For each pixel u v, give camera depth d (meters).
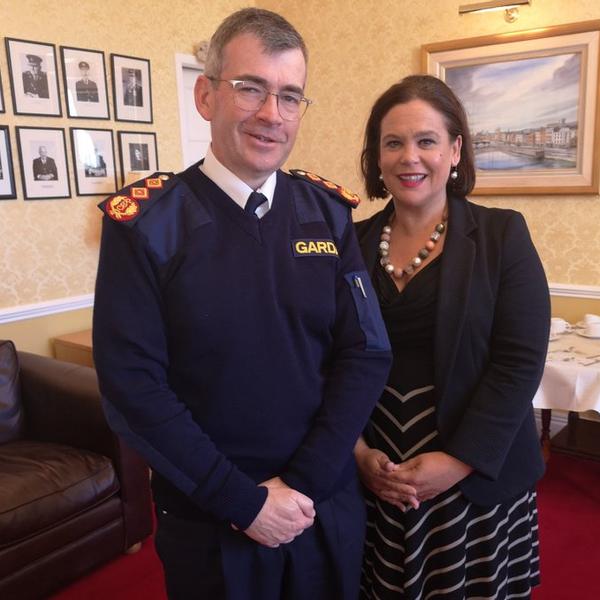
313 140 3.94
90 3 3.19
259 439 1.06
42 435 2.50
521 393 1.20
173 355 1.05
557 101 3.03
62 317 3.24
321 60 3.80
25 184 3.02
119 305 1.00
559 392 2.36
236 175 1.06
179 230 1.04
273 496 1.03
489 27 3.18
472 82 3.26
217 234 1.04
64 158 3.16
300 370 1.09
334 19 3.71
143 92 3.49
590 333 2.69
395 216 1.41
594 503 2.59
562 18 2.97
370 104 3.67
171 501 1.10
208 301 1.01
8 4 2.87
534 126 3.12
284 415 1.07
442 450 1.24
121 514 2.27
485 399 1.21
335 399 1.12
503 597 1.34
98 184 3.33
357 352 1.14
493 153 3.27
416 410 1.27
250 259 1.05
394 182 1.29
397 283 1.32
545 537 2.35
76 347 3.07
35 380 2.52
